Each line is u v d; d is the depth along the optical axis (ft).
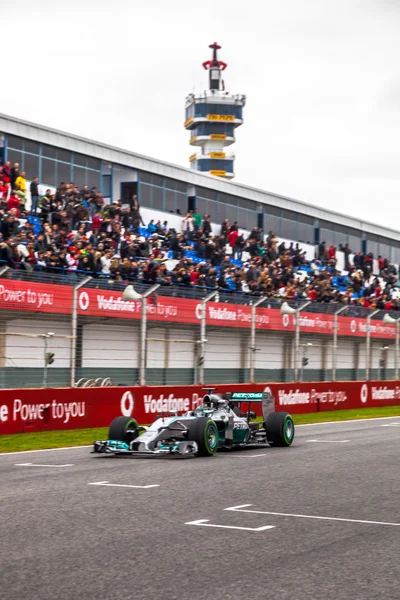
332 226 160.35
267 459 46.62
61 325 67.26
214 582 19.81
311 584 19.72
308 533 25.71
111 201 112.88
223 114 271.08
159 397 73.31
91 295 68.28
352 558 22.43
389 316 103.14
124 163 114.83
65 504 30.66
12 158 97.91
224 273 98.32
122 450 46.34
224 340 81.71
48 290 64.95
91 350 68.95
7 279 62.18
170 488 34.99
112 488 34.83
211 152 273.33
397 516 28.86
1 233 75.36
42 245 79.10
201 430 46.68
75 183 107.55
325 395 93.86
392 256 179.32
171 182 124.67
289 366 89.30
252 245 116.78
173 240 104.83
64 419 64.69
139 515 28.55
